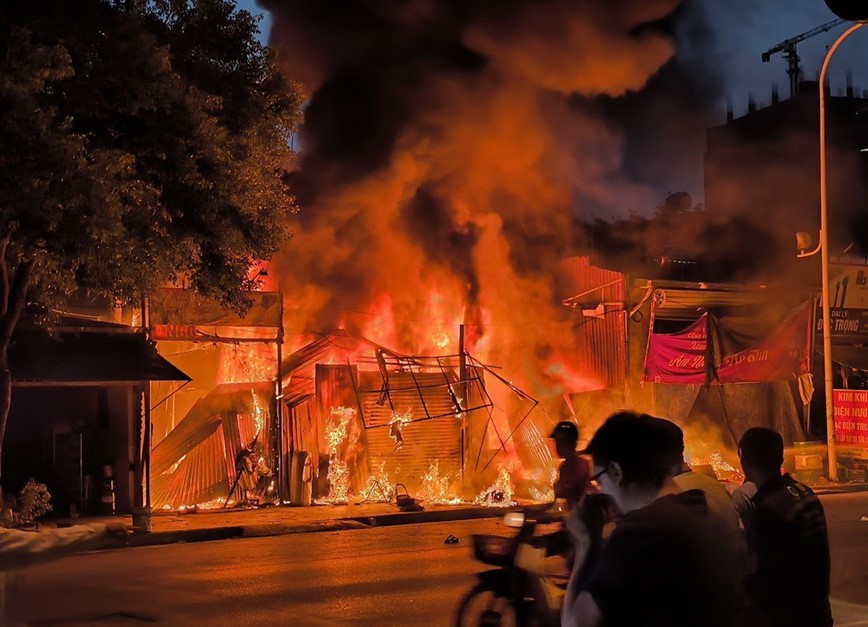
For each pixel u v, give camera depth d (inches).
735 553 120.6
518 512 305.7
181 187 606.2
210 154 594.6
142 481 718.5
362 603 378.3
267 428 832.3
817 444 1043.3
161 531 648.4
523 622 298.2
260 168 651.5
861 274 1168.2
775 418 1080.8
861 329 1165.1
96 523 692.7
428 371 954.1
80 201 511.5
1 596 402.0
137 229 572.4
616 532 115.7
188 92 586.9
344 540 614.2
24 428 755.4
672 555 112.2
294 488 814.5
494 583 304.2
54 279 573.6
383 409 872.3
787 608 163.2
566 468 318.0
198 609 372.8
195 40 642.8
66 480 747.4
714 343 1005.8
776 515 165.3
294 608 370.3
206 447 822.5
